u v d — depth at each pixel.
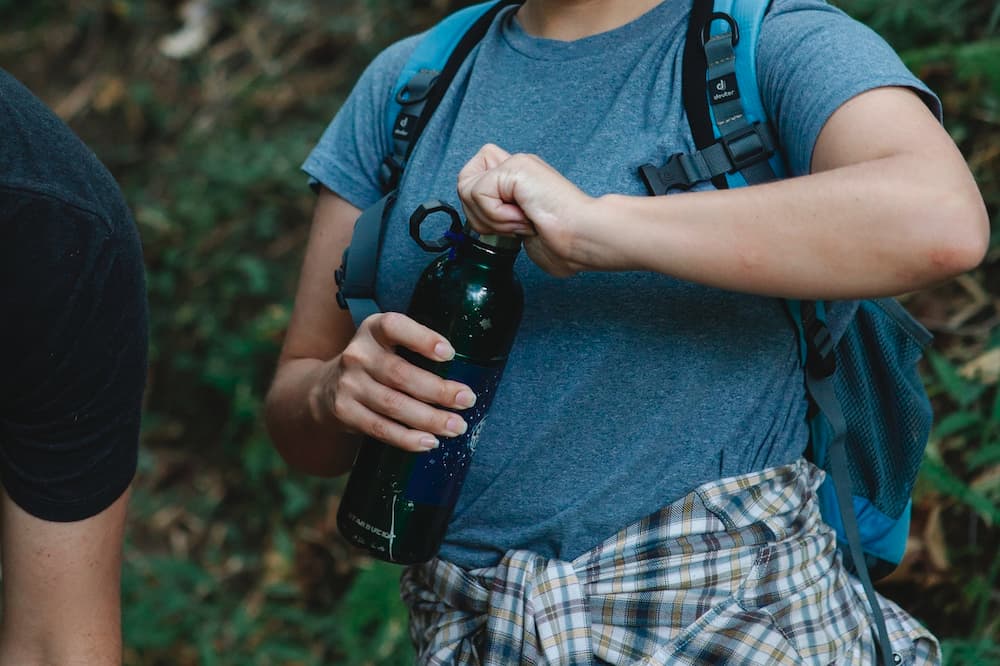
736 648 1.26
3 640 1.37
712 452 1.32
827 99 1.19
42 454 1.26
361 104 1.58
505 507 1.37
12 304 1.14
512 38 1.46
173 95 4.62
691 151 1.29
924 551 2.37
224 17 4.74
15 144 1.12
